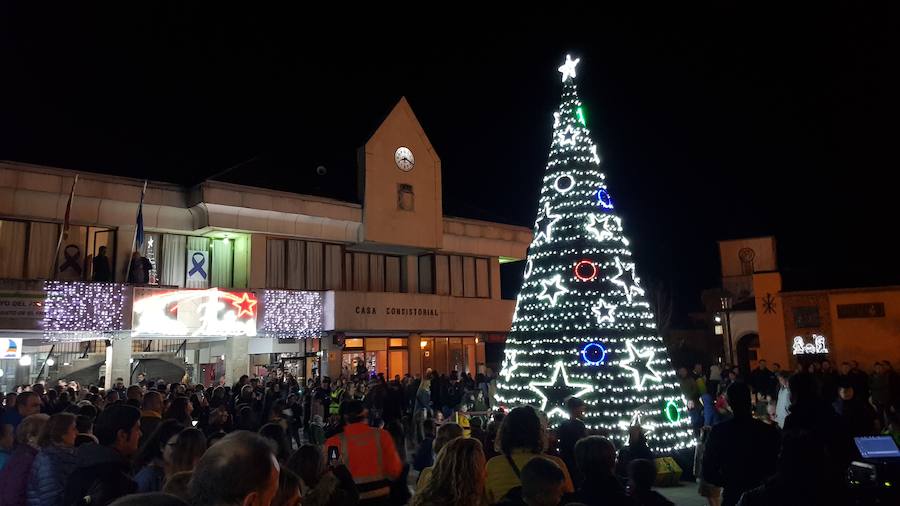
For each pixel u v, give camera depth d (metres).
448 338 34.34
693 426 15.01
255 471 2.45
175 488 3.69
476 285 35.81
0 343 21.83
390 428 10.09
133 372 25.56
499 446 5.47
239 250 28.02
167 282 26.48
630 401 13.83
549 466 4.20
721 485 6.05
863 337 32.53
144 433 7.80
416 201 32.38
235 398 17.44
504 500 4.84
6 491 5.29
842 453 6.73
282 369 28.27
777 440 5.93
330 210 29.27
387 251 32.81
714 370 23.64
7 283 21.53
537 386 14.40
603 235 15.20
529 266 15.88
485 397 24.19
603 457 4.94
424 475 5.03
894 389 19.84
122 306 23.31
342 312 29.09
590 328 14.30
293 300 27.91
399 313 31.36
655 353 14.80
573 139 15.84
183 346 26.81
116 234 25.19
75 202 24.20
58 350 26.08
